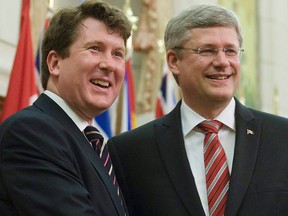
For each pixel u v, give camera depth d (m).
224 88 3.49
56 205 2.60
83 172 2.88
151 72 10.27
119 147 3.74
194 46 3.52
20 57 5.73
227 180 3.44
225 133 3.59
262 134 3.55
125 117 7.46
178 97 9.64
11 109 5.55
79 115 3.15
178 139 3.61
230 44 3.51
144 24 10.28
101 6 3.09
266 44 16.48
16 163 2.67
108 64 3.08
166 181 3.52
